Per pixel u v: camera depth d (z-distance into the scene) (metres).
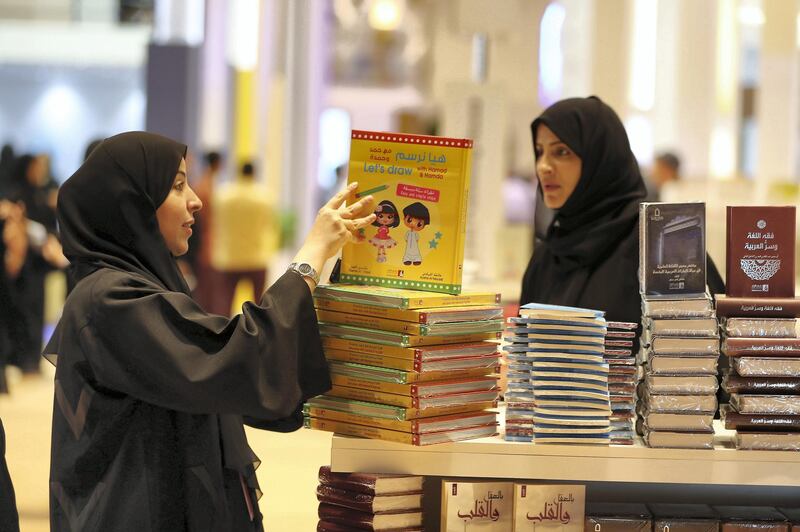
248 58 16.02
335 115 19.09
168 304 2.37
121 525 2.40
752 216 2.66
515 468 2.60
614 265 3.43
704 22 15.55
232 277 10.71
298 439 6.82
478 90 7.99
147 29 20.50
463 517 2.59
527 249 8.34
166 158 2.60
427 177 2.65
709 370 2.60
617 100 15.05
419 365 2.48
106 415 2.42
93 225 2.55
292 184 16.69
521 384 2.64
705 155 15.60
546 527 2.60
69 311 2.45
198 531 2.44
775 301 2.62
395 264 2.68
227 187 10.83
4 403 7.79
